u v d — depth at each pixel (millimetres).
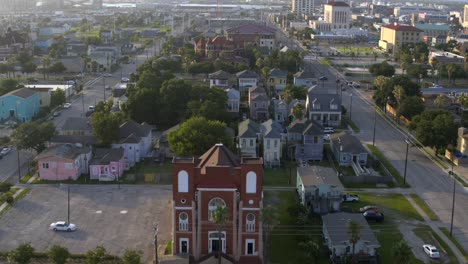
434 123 156375
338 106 191625
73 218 113312
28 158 153000
